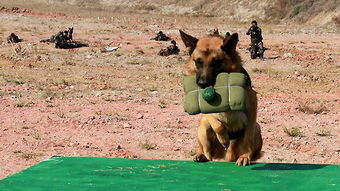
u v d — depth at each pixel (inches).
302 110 670.5
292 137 537.3
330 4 2234.3
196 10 2716.5
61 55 1202.6
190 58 257.1
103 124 589.0
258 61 1141.7
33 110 660.1
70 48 1300.4
